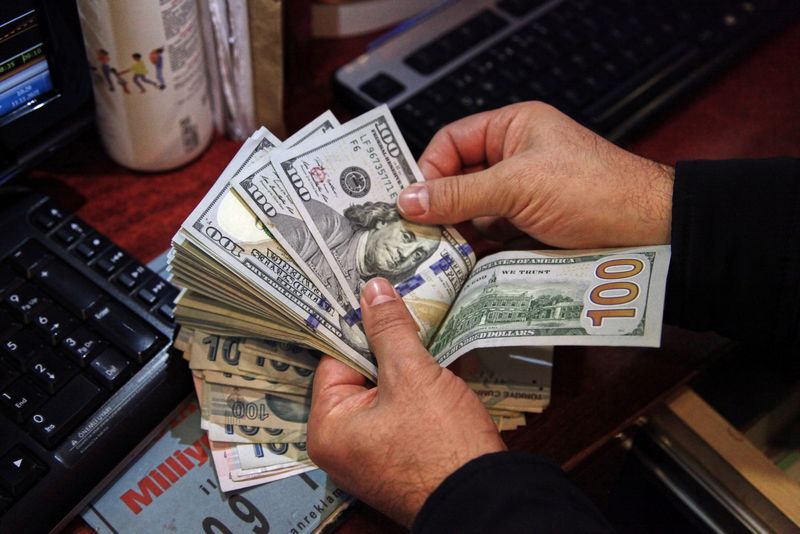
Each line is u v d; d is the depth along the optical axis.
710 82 0.94
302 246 0.67
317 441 0.63
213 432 0.65
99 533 0.62
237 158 0.69
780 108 0.93
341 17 0.92
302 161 0.69
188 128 0.77
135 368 0.65
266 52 0.74
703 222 0.68
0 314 0.65
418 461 0.58
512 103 0.85
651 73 0.89
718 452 0.71
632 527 0.85
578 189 0.70
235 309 0.66
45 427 0.61
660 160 0.87
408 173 0.73
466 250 0.72
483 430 0.59
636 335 0.63
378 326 0.63
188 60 0.72
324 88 0.90
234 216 0.66
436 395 0.60
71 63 0.67
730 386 0.84
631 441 0.76
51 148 0.72
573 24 0.91
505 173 0.70
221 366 0.66
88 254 0.69
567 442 0.69
